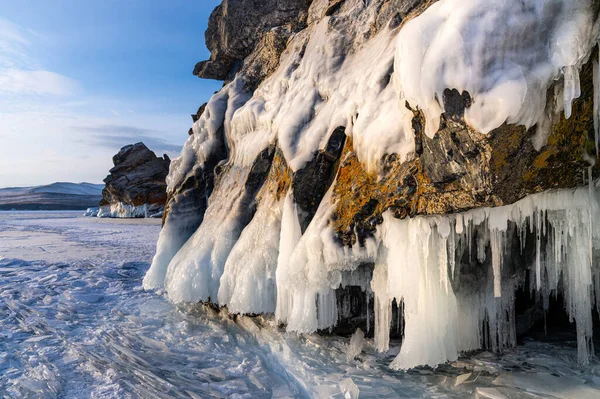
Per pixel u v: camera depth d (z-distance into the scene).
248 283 4.75
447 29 2.87
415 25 3.07
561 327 4.68
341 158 4.41
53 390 3.55
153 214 37.56
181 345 4.70
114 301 6.92
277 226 4.91
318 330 4.66
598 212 3.15
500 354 3.93
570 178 2.94
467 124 2.74
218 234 5.72
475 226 3.68
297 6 7.55
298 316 4.16
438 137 2.98
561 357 3.78
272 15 7.72
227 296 5.09
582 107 2.77
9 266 10.16
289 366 3.96
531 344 4.16
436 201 3.23
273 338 4.68
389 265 3.65
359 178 4.00
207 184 7.33
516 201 2.94
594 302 4.15
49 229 23.84
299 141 5.09
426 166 3.21
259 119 6.29
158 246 7.02
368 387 3.38
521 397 3.06
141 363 4.16
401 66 3.11
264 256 4.79
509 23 2.68
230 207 5.98
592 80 2.71
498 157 2.72
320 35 5.87
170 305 6.53
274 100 6.21
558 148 2.77
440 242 3.44
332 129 4.61
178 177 7.54
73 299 6.94
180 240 7.06
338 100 4.88
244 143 6.48
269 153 5.85
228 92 7.75
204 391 3.51
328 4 6.34
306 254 4.06
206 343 4.75
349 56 5.36
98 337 5.02
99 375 3.87
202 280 5.50
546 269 4.13
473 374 3.53
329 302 4.28
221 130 7.48
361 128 4.05
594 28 2.51
